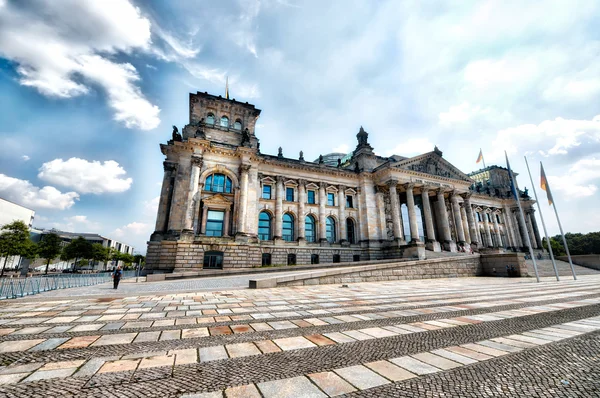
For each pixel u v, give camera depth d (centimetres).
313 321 1060
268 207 5322
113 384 521
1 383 520
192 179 4541
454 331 912
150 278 3356
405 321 1062
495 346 751
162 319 1094
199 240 4275
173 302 1541
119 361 641
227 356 678
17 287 2338
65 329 934
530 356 671
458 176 6794
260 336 855
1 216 9625
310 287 2420
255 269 3794
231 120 5494
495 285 2617
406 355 686
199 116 5309
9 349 721
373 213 6134
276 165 5588
